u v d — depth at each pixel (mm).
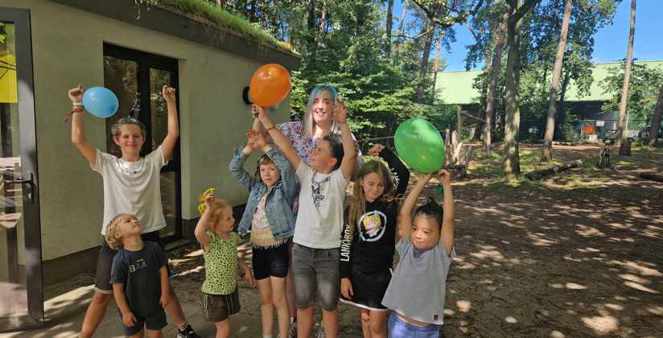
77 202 3980
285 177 2811
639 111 33375
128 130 2787
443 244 2305
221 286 2721
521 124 35062
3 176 3205
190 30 5188
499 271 4633
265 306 2877
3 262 3148
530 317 3482
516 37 12617
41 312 3121
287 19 14859
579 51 30484
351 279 2488
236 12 12492
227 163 6180
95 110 2662
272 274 2779
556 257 5203
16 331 3068
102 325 3176
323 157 2561
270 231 2775
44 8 3629
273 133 2619
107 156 2785
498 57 25453
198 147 5543
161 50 4852
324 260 2561
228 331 2816
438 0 13102
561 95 33688
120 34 4328
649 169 15297
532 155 21594
